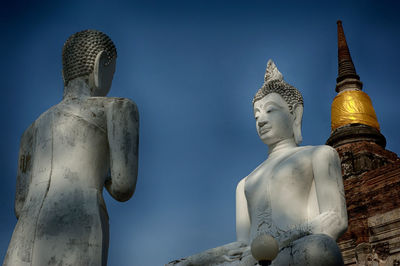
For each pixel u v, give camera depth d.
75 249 4.65
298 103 6.65
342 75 34.19
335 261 4.36
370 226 23.14
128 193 5.09
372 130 29.83
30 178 5.45
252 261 4.79
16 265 4.62
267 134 6.50
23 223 4.81
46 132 5.27
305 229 5.00
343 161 28.17
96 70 5.71
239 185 6.53
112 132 5.18
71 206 4.81
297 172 5.80
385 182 23.20
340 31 37.06
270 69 7.25
